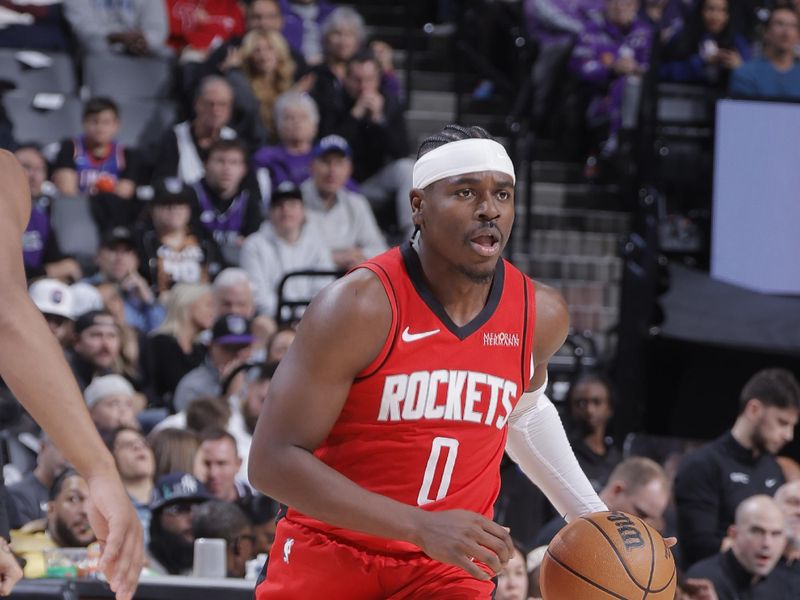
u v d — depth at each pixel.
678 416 19.86
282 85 26.69
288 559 7.63
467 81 31.47
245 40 26.61
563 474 8.39
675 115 22.70
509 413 7.60
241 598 10.53
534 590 12.94
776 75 25.41
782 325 19.92
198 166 24.47
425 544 6.62
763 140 21.88
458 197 7.02
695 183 22.47
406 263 7.26
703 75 26.64
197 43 29.03
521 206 27.58
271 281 22.11
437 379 7.24
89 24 27.86
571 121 28.33
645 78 22.28
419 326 7.18
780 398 16.23
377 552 7.42
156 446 15.36
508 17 30.80
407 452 7.29
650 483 14.58
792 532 15.01
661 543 7.46
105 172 24.28
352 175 26.47
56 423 4.55
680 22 27.31
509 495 16.11
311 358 7.04
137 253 21.69
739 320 20.08
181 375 19.98
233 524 12.88
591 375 17.47
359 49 27.42
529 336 7.55
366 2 33.66
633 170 24.09
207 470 15.23
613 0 27.78
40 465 14.93
